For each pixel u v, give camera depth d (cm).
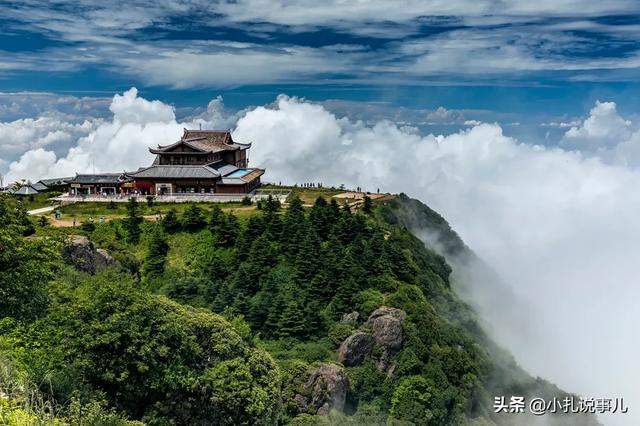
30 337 5231
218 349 6856
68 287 7031
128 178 17425
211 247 12256
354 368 9225
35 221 13250
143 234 12962
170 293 10456
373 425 8469
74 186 17125
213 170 16938
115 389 5797
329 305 10125
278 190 17975
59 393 4691
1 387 3797
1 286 5388
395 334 9575
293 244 11325
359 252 11362
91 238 11669
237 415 6594
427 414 8731
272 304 9850
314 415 8206
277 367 7606
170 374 6062
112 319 5769
